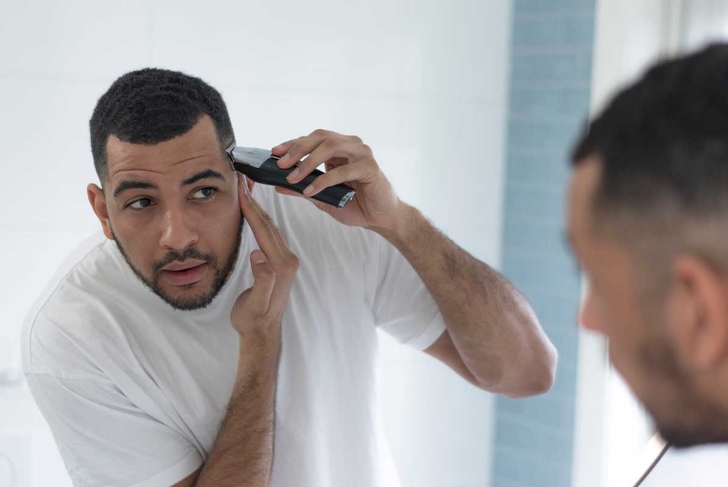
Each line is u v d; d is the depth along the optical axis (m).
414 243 1.30
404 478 2.69
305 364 1.31
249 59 2.37
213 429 1.29
